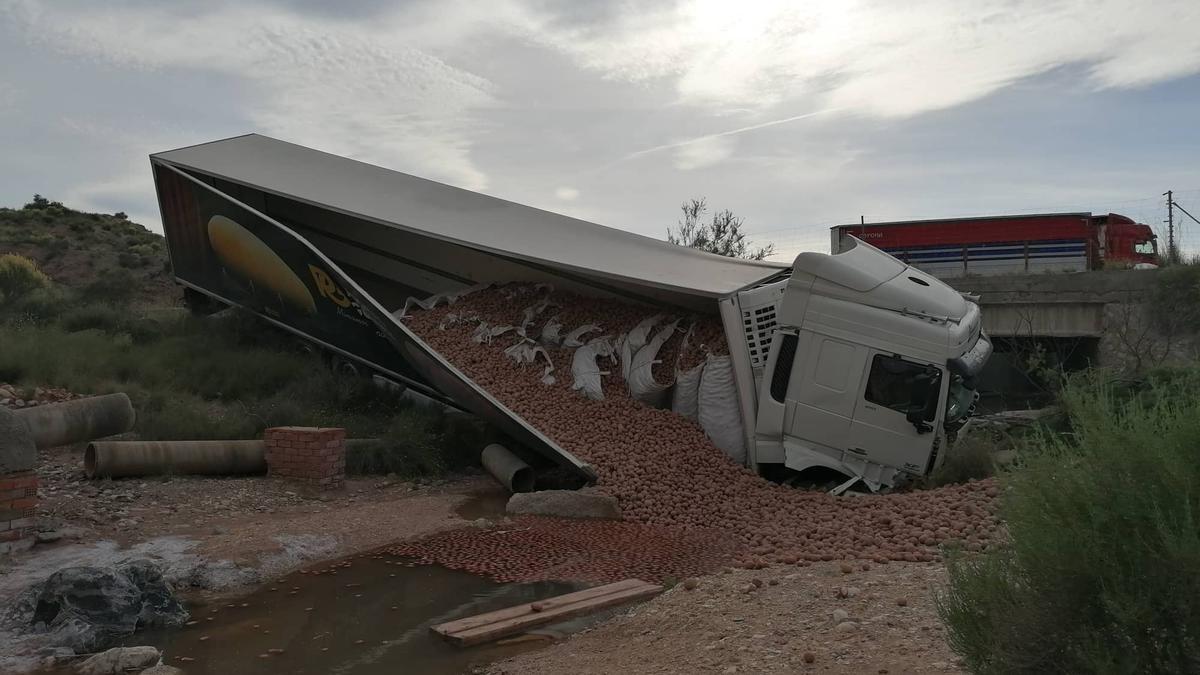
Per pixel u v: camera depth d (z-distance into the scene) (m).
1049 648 3.31
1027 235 29.94
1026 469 3.69
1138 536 3.18
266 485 11.41
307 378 16.52
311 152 22.47
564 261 15.30
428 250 19.73
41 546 8.10
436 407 15.75
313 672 5.73
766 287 13.00
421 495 12.09
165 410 13.43
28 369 14.45
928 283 12.81
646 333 14.32
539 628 6.64
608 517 10.92
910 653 4.86
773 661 5.06
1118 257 29.42
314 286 16.22
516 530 10.13
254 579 7.93
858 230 31.67
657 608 6.67
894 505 9.74
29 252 48.00
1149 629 3.12
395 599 7.46
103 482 10.47
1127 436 3.37
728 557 8.81
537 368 14.45
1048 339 25.02
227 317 19.55
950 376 11.47
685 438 12.59
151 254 52.09
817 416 11.97
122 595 6.59
